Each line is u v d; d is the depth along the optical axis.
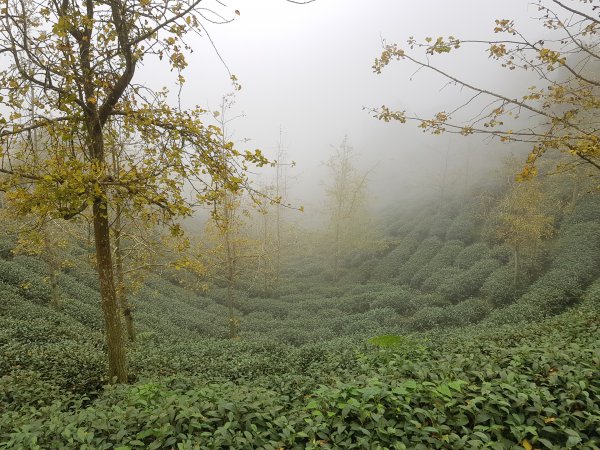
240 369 10.38
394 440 4.32
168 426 4.57
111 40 6.35
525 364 6.06
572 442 3.97
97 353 11.13
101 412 5.14
